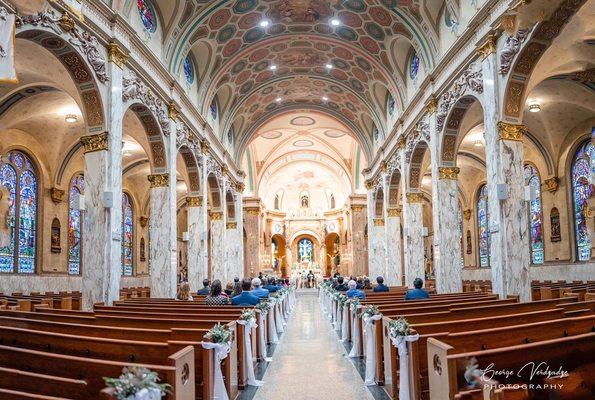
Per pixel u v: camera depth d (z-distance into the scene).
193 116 19.14
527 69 11.15
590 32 11.38
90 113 11.55
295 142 37.66
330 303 18.30
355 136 29.97
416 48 18.03
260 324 10.05
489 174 11.92
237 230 28.84
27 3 8.47
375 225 29.06
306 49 22.89
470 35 13.11
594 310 7.62
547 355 4.24
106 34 11.64
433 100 16.20
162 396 3.91
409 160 20.02
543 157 20.72
